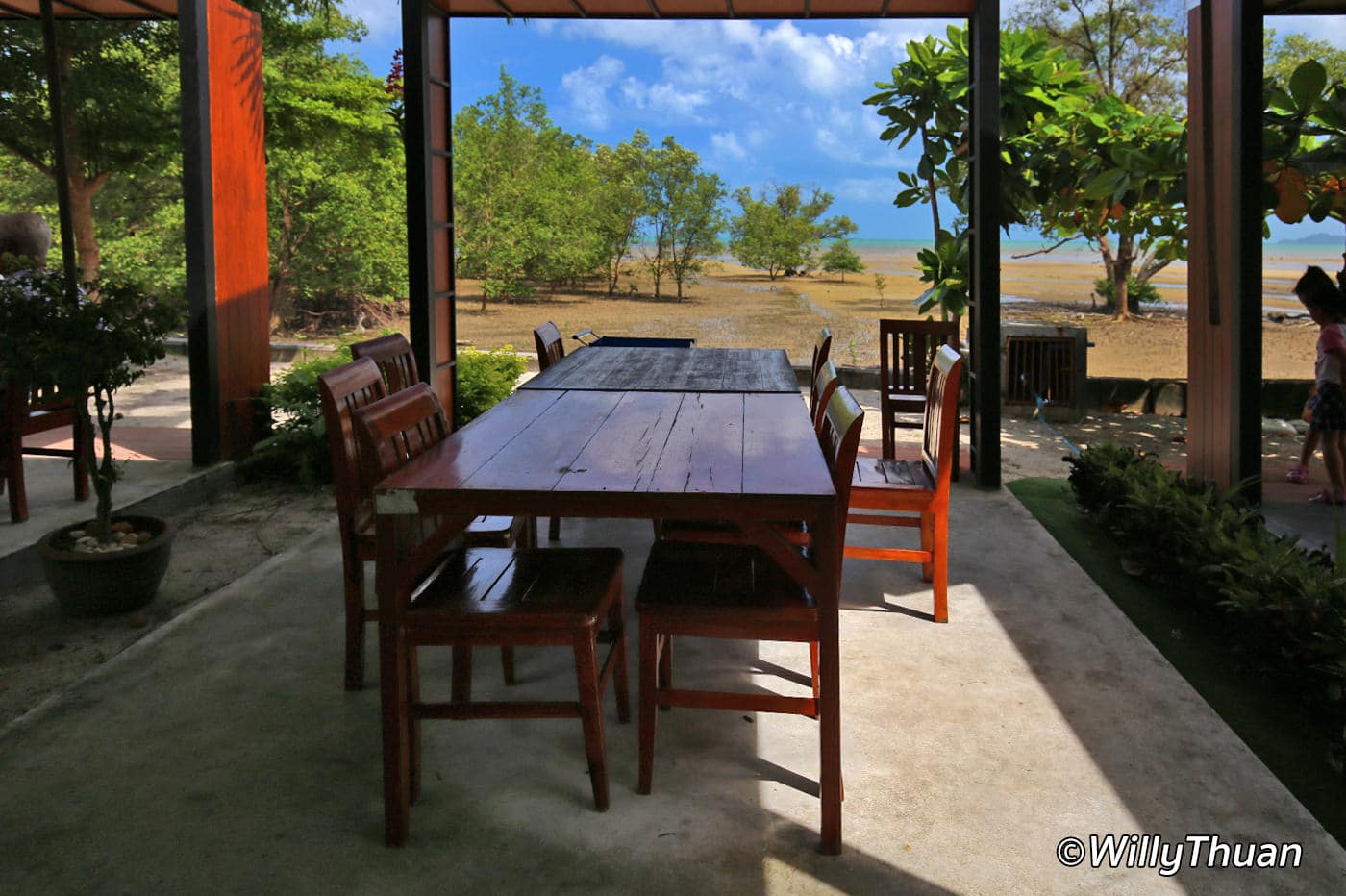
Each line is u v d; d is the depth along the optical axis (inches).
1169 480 177.0
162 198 661.3
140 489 207.3
